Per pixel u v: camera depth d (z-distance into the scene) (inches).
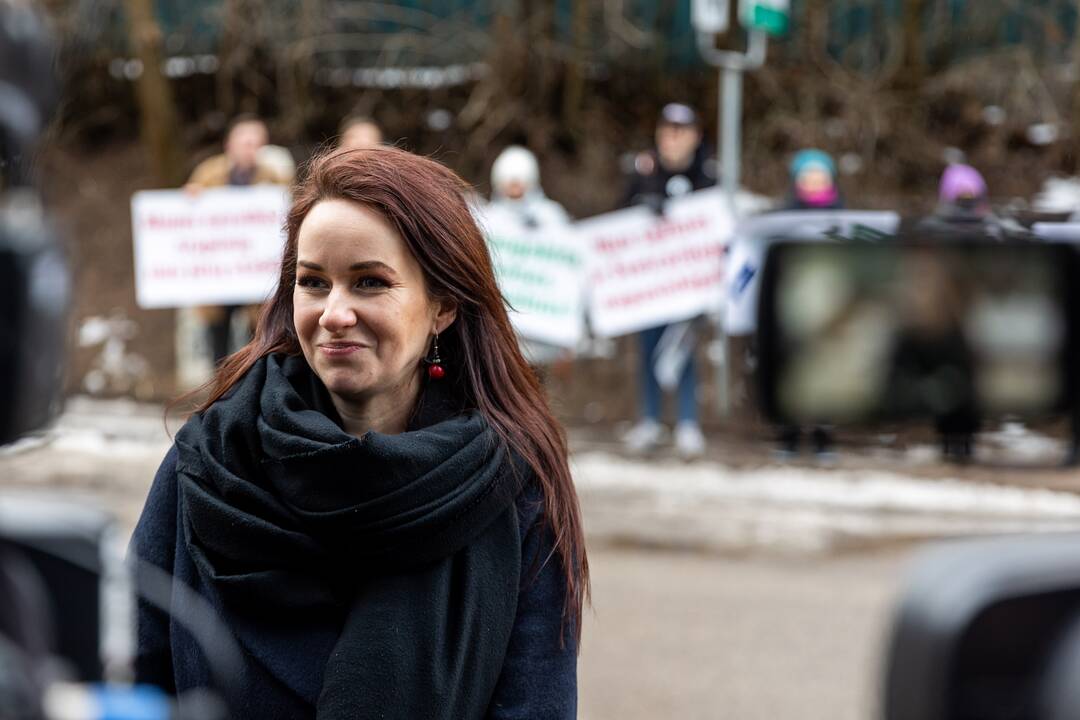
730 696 248.2
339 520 89.9
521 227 441.4
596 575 328.5
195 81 661.3
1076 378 52.2
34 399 33.9
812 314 54.9
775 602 306.5
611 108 641.6
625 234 442.9
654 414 446.6
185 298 454.0
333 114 653.3
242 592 90.3
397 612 91.2
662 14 636.7
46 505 48.4
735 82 443.2
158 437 443.2
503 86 632.4
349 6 643.5
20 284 33.6
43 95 37.3
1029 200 589.6
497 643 95.2
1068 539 33.3
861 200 586.2
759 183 610.5
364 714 88.8
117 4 653.3
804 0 620.4
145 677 88.6
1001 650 31.2
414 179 97.2
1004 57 614.9
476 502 93.4
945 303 53.3
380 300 94.9
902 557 334.0
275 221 445.7
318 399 99.1
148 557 95.0
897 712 32.3
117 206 620.4
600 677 257.4
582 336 546.9
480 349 100.4
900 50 615.8
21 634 39.6
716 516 366.9
